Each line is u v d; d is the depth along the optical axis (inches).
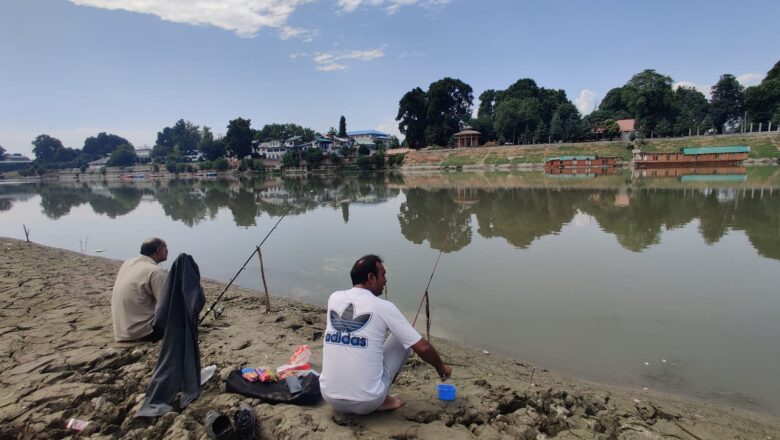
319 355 193.6
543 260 408.8
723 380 196.9
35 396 149.8
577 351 228.2
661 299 300.2
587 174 1731.1
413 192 1175.0
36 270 382.3
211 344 203.8
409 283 347.3
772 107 2458.2
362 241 525.0
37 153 5201.8
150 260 200.8
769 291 310.2
